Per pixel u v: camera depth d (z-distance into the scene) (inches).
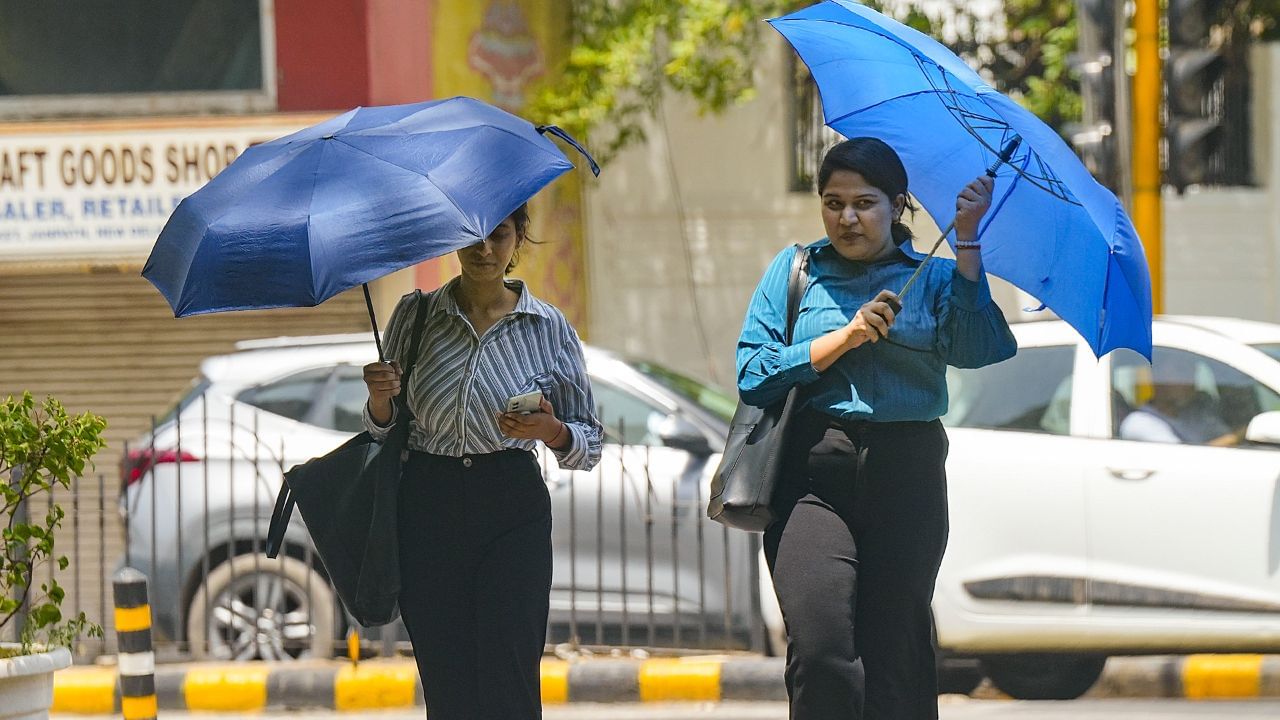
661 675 1310.3
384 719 1294.3
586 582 1396.4
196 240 663.8
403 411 733.3
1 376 1969.7
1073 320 709.9
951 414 1254.9
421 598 733.9
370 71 1868.8
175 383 1946.4
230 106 1889.8
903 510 711.1
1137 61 1519.4
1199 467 1176.2
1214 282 2237.9
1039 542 1203.9
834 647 689.0
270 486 1416.1
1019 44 2279.8
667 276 2273.6
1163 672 1286.9
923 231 2151.8
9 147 1860.2
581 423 753.0
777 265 743.7
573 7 2220.7
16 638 1349.7
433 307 739.4
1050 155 655.8
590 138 2246.6
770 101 2260.1
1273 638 1154.0
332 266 647.1
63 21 1907.0
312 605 1413.6
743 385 721.0
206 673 1336.1
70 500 1870.1
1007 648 1211.2
